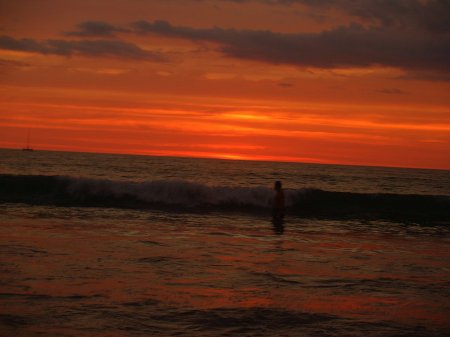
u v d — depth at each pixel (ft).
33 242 33.73
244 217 56.13
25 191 66.80
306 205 67.05
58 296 21.07
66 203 60.90
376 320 19.48
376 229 50.78
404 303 22.26
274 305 21.06
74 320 18.07
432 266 31.63
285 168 280.92
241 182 140.15
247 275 26.76
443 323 19.38
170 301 21.03
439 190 151.74
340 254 34.78
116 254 30.96
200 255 31.99
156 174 156.87
